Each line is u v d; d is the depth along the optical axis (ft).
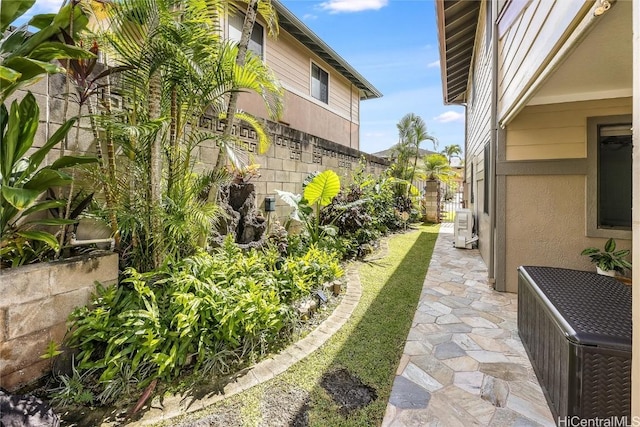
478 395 7.10
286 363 8.09
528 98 10.18
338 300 12.47
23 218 7.86
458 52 27.14
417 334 9.89
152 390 6.75
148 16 7.74
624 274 11.66
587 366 5.41
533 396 7.09
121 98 9.84
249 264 10.39
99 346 7.31
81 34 8.53
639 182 3.47
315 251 13.96
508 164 13.89
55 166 6.79
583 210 12.86
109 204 8.64
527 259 13.67
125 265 9.11
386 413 6.50
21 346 6.41
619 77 9.95
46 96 8.34
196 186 10.29
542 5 8.12
